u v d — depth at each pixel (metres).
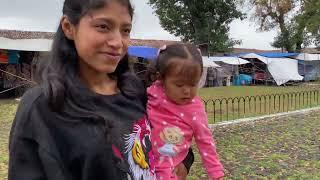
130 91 1.84
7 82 22.55
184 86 2.46
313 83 37.56
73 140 1.53
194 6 37.38
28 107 1.55
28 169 1.53
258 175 7.05
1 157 8.30
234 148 9.07
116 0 1.62
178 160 2.51
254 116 13.82
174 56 2.45
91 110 1.61
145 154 1.78
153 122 2.50
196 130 2.55
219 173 2.60
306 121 12.81
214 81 34.53
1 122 13.30
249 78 36.75
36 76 1.65
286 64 36.12
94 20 1.59
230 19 39.00
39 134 1.52
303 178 6.82
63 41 1.67
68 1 1.65
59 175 1.50
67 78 1.61
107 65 1.63
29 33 26.53
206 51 37.91
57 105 1.53
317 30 37.12
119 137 1.65
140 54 20.12
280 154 8.49
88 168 1.53
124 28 1.67
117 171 1.60
